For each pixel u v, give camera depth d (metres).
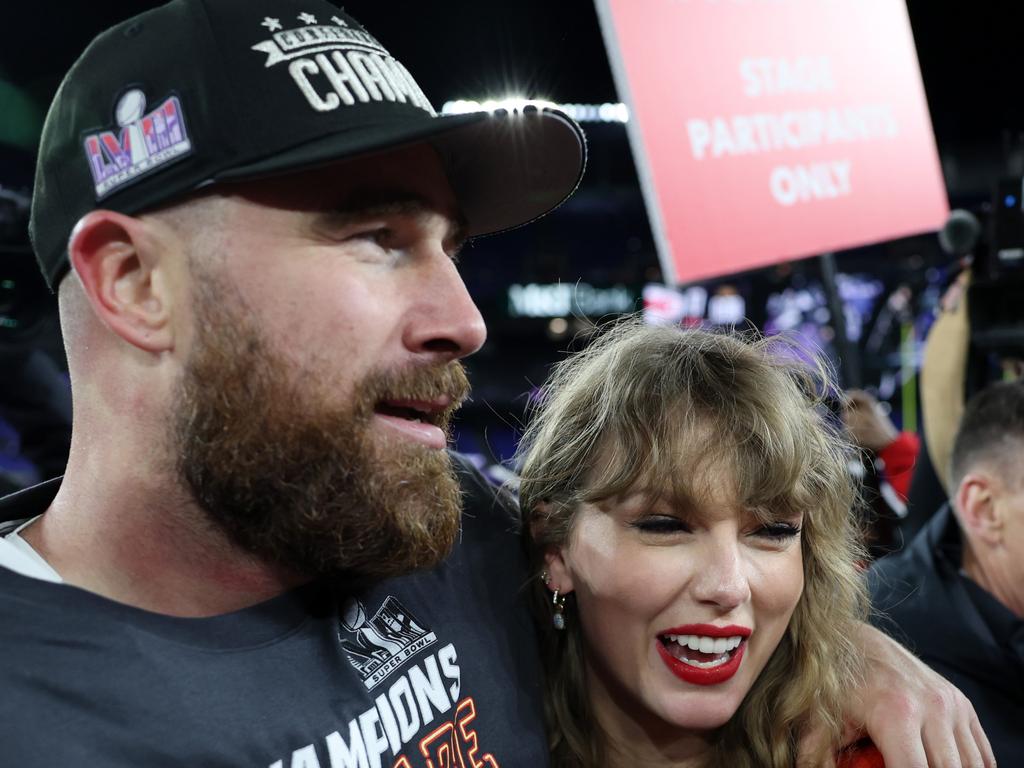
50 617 0.61
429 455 0.69
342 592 0.79
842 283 7.50
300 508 0.65
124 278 0.65
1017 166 6.12
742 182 1.61
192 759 0.62
